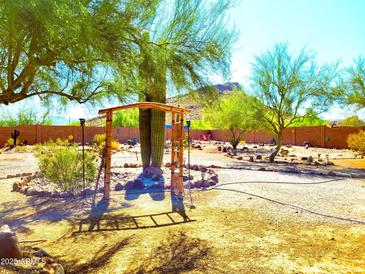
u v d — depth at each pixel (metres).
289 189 9.04
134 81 4.85
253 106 17.20
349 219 5.96
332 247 4.50
